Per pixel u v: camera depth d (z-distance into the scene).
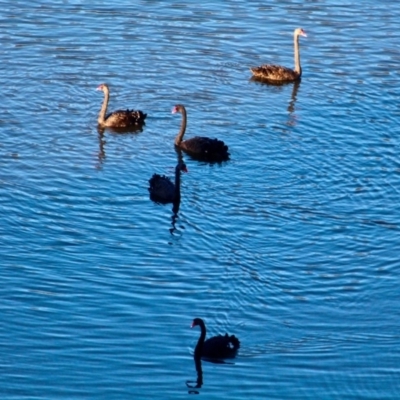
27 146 38.12
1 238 32.25
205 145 37.88
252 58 46.41
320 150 38.72
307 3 51.94
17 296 29.41
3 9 49.59
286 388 26.25
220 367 26.91
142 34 47.81
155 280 30.52
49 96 42.06
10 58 44.94
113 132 39.75
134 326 28.42
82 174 36.47
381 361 27.30
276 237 33.12
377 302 29.92
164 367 26.95
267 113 41.59
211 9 50.66
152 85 43.53
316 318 29.14
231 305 29.55
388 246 32.75
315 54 47.03
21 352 27.20
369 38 48.53
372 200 35.56
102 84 39.84
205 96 42.88
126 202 34.88
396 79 44.78
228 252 32.16
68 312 28.84
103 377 26.45
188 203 35.00
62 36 47.22
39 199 34.62
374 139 39.56
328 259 31.95
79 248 31.97
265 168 37.50
